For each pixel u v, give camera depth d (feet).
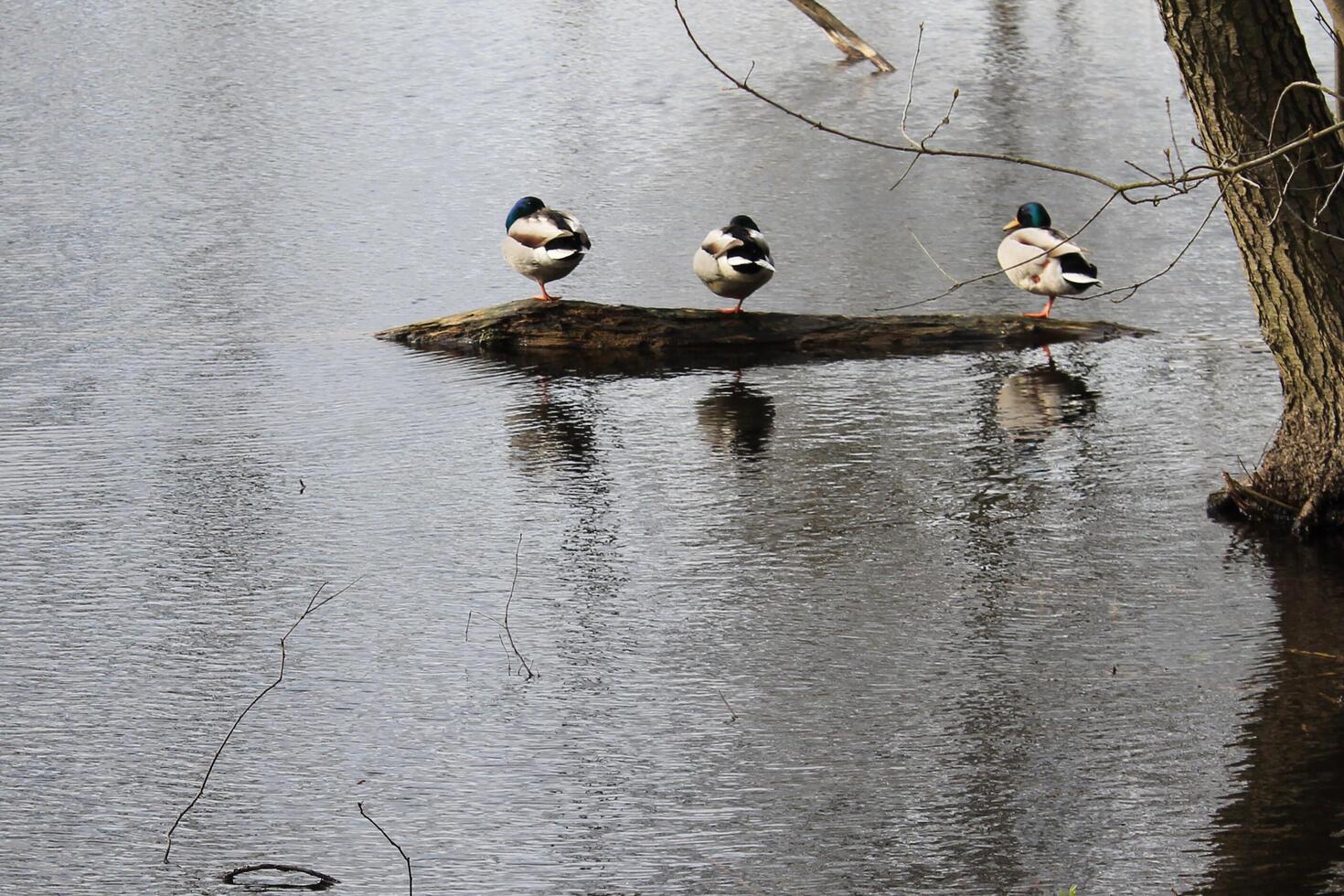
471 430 50.44
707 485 45.75
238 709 33.30
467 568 40.29
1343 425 40.16
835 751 31.35
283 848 28.35
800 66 105.09
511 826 28.99
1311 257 37.24
